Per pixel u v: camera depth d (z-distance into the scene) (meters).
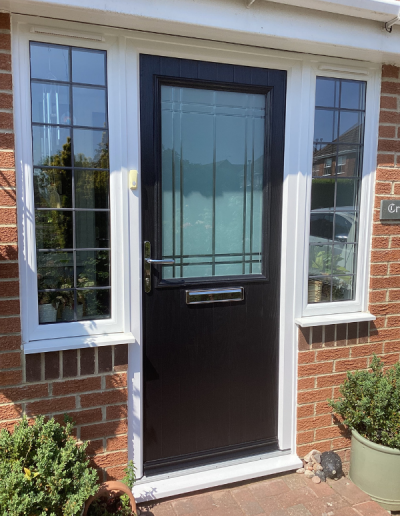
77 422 2.13
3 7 1.80
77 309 2.18
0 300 1.94
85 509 1.79
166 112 2.27
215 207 2.43
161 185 2.30
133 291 2.23
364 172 2.63
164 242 2.35
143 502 2.23
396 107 2.60
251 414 2.58
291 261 2.53
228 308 2.47
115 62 2.07
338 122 2.57
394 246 2.71
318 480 2.45
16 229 1.95
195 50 2.21
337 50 2.33
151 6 1.90
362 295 2.71
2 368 1.98
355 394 2.47
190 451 2.47
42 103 2.02
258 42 2.21
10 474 1.65
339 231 2.65
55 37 1.97
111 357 2.16
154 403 2.36
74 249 2.14
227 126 2.40
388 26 2.28
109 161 2.13
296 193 2.49
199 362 2.43
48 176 2.06
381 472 2.29
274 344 2.59
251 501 2.28
